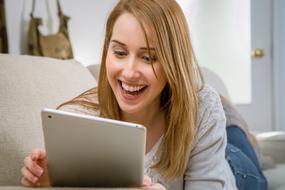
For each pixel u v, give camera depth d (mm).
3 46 1883
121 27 906
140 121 1075
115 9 956
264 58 3123
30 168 863
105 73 1041
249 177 1494
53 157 776
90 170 786
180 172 1075
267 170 1966
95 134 729
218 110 1136
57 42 2021
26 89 1188
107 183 807
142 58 918
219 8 2889
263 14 3090
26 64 1257
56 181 818
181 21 953
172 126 1037
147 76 915
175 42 934
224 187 1105
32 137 1140
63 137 739
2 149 1073
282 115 3170
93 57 2285
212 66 2900
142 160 761
